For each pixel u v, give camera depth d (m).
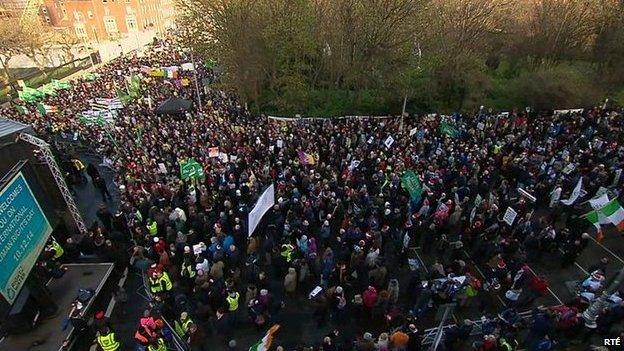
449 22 31.67
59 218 15.84
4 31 52.38
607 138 23.12
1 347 11.73
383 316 12.30
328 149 21.80
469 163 19.25
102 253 14.84
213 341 12.47
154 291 12.49
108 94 36.59
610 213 13.52
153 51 58.06
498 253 13.91
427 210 15.89
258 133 24.25
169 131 24.94
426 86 31.66
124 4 77.19
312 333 12.64
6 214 11.59
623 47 33.91
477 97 32.59
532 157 19.81
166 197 17.28
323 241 15.03
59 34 63.28
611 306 11.53
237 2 30.30
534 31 36.97
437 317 12.30
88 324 12.19
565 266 15.14
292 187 17.48
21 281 11.51
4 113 31.69
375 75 31.02
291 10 30.31
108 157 24.00
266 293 12.00
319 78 35.28
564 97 31.14
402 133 23.80
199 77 40.31
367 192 16.98
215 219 15.37
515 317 11.66
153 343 10.64
